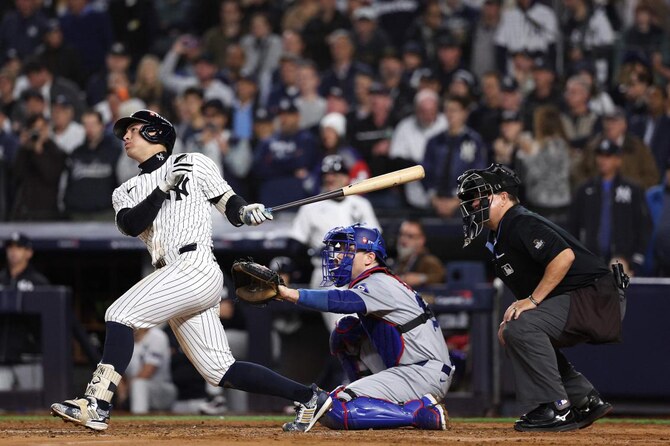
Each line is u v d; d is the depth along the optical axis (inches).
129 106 1768.0
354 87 1811.0
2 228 1513.3
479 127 1676.9
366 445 633.0
